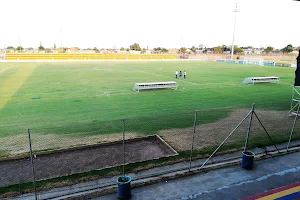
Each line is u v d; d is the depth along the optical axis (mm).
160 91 22109
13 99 18172
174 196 7180
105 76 31969
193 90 22844
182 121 13625
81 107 16203
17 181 7660
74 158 9234
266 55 96875
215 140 11086
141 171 8359
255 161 9367
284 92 22688
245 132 12117
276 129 12594
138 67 46281
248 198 7117
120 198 6934
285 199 7098
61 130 12000
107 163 8875
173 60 73250
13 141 10609
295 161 9430
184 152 9797
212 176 8258
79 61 62812
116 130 12094
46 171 8281
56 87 23312
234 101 18719
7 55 71125
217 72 38688
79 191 7246
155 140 11031
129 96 19766
